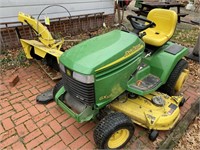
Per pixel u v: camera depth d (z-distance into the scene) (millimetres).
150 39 2770
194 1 10008
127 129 2178
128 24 6836
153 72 2717
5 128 2502
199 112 2824
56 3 5125
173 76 2850
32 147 2273
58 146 2295
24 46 3623
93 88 1862
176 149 2348
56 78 3414
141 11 6484
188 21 7680
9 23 4453
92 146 2309
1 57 4180
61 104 2297
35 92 3178
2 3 4277
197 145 2414
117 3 6742
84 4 5734
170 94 3025
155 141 2400
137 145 2342
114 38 2191
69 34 5699
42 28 3332
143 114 2336
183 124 2570
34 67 3881
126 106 2439
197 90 3400
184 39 5793
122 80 2131
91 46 2062
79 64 1837
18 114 2723
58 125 2564
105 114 2324
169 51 2848
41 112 2768
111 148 2180
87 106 2072
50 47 3418
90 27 6246
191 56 4535
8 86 3299
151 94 2654
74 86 1952
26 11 4699
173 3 6879
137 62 2256
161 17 3090
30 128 2510
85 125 2572
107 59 1870
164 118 2283
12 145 2291
